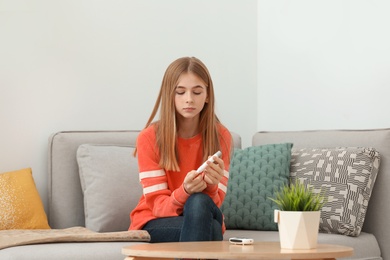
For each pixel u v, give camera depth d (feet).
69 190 10.30
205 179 7.75
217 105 12.66
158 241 8.08
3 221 9.65
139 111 11.85
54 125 11.07
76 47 11.30
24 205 9.86
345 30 11.63
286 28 12.62
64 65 11.19
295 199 6.23
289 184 10.14
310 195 6.28
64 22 11.21
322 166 9.94
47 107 11.03
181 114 8.41
